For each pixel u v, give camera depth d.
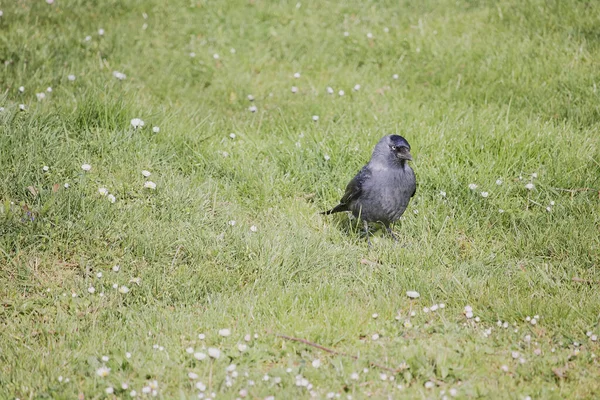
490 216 11.36
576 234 10.67
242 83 15.88
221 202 11.45
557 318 8.66
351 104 14.84
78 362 7.77
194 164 12.32
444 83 15.77
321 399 7.12
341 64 16.86
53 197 10.35
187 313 8.91
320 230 11.19
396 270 9.96
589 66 15.45
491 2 19.12
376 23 18.70
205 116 14.35
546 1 18.00
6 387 7.36
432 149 12.59
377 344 8.15
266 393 7.25
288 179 12.36
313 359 7.91
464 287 9.51
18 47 15.40
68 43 16.22
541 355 7.97
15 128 11.70
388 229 11.17
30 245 9.79
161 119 13.11
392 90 15.69
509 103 14.36
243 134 13.43
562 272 10.09
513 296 9.27
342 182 12.18
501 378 7.52
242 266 9.89
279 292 9.25
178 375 7.56
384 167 10.48
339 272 10.06
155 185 11.09
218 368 7.68
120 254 9.89
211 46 17.58
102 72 15.37
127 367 7.70
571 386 7.43
